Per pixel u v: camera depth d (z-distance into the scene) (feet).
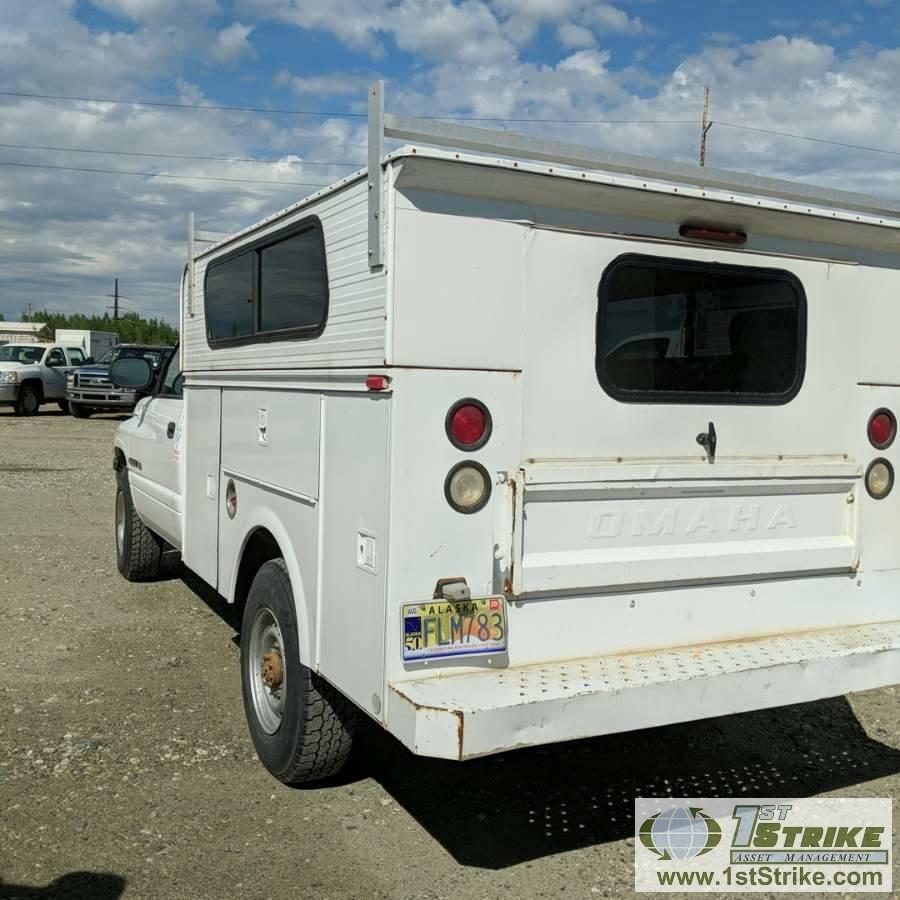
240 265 15.01
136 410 23.47
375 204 10.03
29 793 12.80
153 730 15.01
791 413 12.49
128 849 11.46
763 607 12.32
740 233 11.87
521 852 11.62
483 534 10.41
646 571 11.28
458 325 10.21
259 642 13.89
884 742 15.28
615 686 10.21
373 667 10.33
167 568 24.62
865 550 13.10
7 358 85.66
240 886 10.72
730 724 15.92
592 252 10.91
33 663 18.06
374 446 10.32
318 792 13.07
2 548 28.35
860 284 12.89
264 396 13.83
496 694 9.82
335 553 11.28
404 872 11.09
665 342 11.54
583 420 10.99
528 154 10.98
